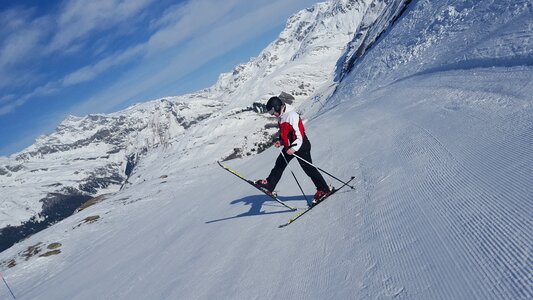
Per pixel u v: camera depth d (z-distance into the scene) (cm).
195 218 1202
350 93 4062
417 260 379
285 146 693
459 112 868
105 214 2283
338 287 401
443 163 610
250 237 703
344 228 546
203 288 579
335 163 966
